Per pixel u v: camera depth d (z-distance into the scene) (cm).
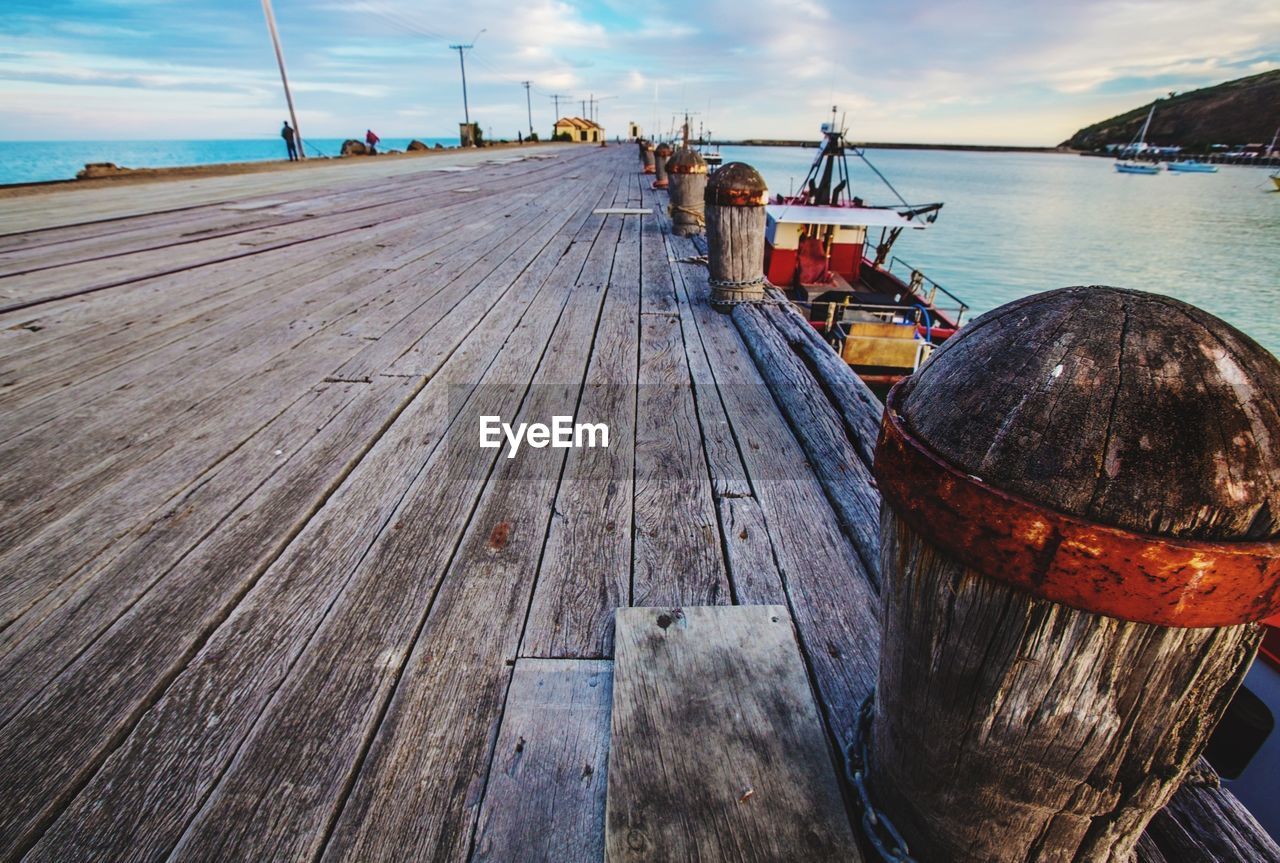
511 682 137
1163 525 60
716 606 153
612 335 362
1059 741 75
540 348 340
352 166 1714
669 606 158
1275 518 60
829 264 1261
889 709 93
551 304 421
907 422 78
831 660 140
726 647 139
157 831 108
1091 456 62
